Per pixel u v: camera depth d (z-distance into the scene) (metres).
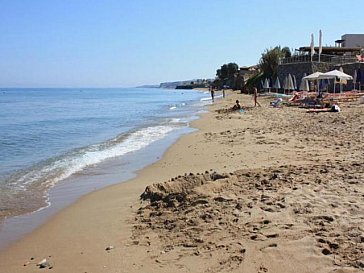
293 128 20.30
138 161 14.32
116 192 9.83
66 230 7.24
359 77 44.12
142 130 25.14
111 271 5.27
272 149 14.27
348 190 7.61
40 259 5.97
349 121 21.09
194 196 7.99
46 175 12.29
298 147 14.29
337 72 32.47
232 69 142.25
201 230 6.28
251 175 9.45
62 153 16.45
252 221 6.32
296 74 52.50
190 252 5.54
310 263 4.77
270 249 5.25
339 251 4.98
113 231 6.91
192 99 84.06
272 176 9.16
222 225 6.35
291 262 4.85
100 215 7.97
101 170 12.96
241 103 46.59
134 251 5.87
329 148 13.55
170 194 8.50
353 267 4.56
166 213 7.47
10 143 19.80
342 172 9.24
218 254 5.34
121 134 23.16
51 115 40.28
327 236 5.44
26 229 7.43
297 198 7.24
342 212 6.36
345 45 70.31
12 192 10.24
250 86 79.94
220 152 14.56
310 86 46.72
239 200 7.42
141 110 48.75
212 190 8.27
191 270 5.00
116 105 63.06
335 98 33.97
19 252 6.31
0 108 53.28
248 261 5.02
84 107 57.03
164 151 16.27
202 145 16.88
